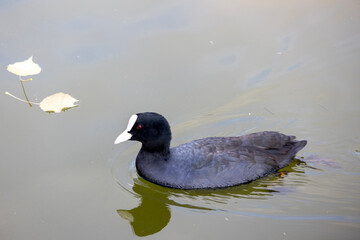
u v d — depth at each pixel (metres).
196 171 11.45
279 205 11.04
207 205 11.16
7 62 15.10
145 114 11.62
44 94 14.22
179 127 13.60
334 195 11.27
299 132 13.43
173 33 16.61
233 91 14.70
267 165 11.78
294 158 12.62
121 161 12.69
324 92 14.55
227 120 13.80
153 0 18.36
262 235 10.12
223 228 10.39
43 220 10.55
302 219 10.55
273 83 14.97
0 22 16.91
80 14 17.47
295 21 17.25
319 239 9.91
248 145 11.91
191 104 14.24
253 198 11.29
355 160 12.47
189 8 17.94
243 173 11.48
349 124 13.58
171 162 11.75
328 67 15.38
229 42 16.30
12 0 18.30
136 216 10.84
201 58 15.70
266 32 16.77
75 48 15.93
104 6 17.94
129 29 16.77
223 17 17.44
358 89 14.60
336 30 16.73
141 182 12.04
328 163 12.41
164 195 11.53
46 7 17.88
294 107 14.17
